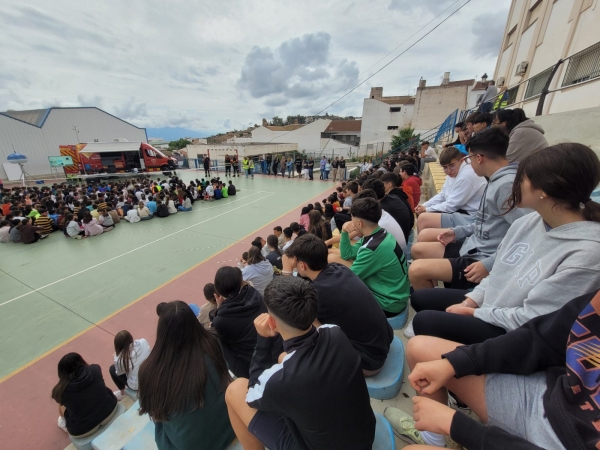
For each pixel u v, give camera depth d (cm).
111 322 429
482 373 107
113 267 619
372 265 222
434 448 99
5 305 477
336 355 110
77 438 240
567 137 423
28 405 296
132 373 271
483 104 842
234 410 144
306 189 1520
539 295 106
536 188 105
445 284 227
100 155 2009
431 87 2891
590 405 77
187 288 524
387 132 3581
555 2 673
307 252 175
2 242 809
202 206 1191
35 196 1195
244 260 461
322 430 105
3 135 2431
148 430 200
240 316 219
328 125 4094
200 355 150
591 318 82
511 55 972
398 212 342
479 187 293
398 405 171
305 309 109
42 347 379
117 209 1006
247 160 1980
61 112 2727
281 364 115
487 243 204
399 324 229
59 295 505
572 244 101
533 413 94
